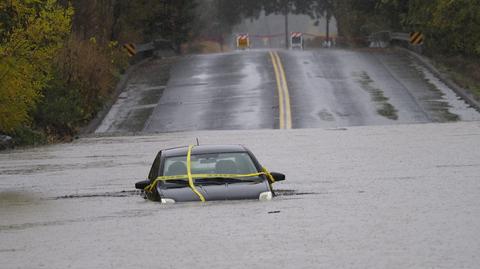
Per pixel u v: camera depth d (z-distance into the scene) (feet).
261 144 174.70
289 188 109.50
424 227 74.59
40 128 214.48
